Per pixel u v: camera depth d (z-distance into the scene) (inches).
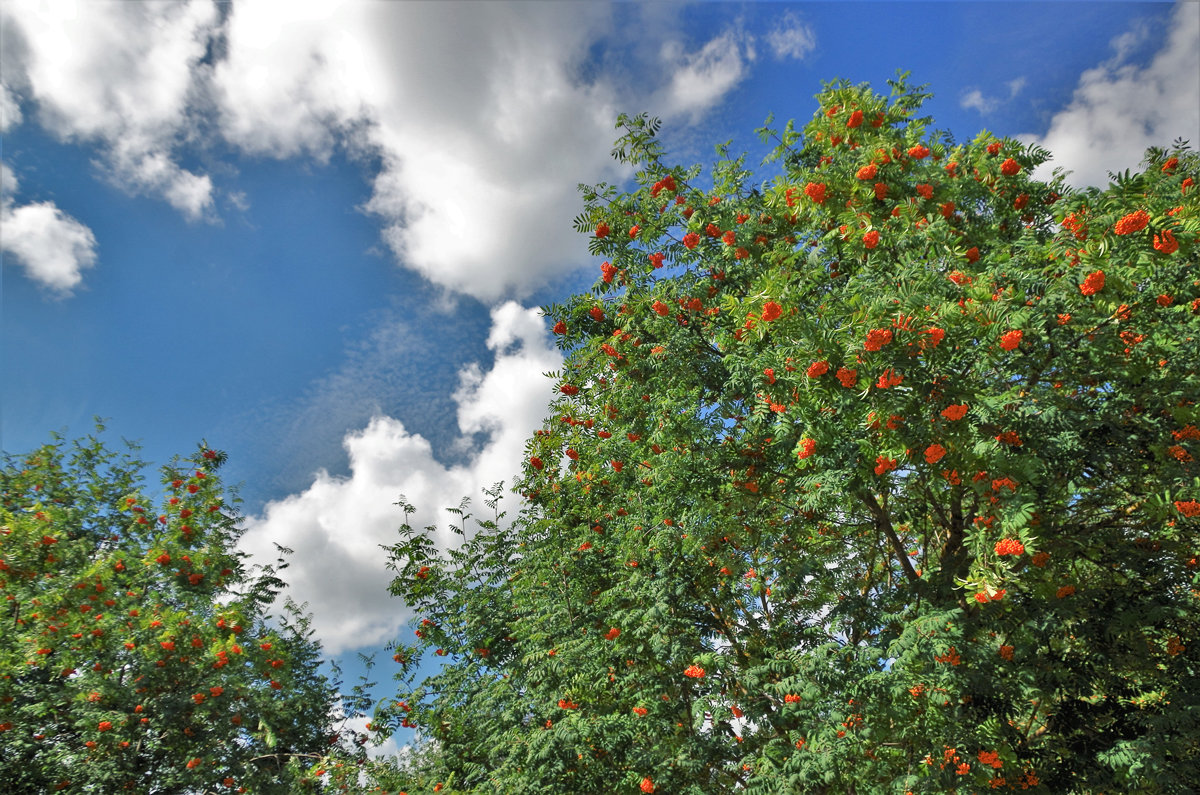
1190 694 259.4
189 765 435.5
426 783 471.8
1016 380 266.7
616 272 403.5
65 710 450.6
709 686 353.7
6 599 408.5
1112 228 228.7
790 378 253.0
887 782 283.9
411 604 534.0
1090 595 283.7
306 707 630.5
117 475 620.7
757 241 358.0
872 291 250.7
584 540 449.1
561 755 366.6
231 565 536.4
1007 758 259.8
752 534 359.9
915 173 311.3
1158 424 266.5
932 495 326.0
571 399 472.1
